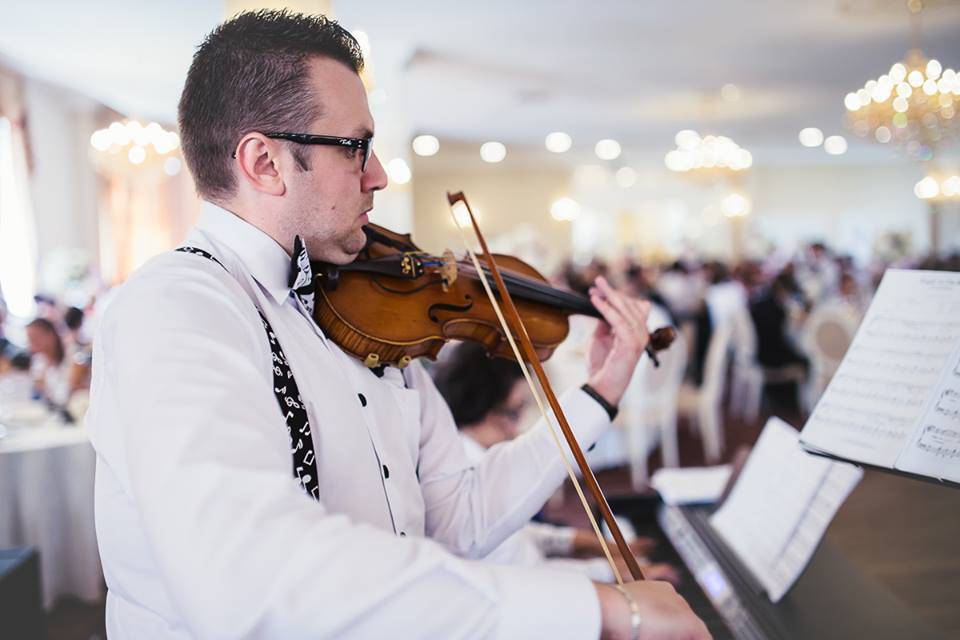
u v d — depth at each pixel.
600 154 11.80
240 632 0.50
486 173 12.68
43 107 6.38
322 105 0.80
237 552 0.52
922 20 5.20
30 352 3.62
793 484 1.40
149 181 7.64
